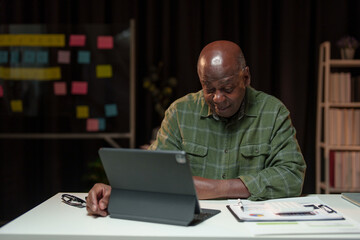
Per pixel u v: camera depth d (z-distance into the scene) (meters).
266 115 1.37
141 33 3.20
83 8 3.12
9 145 3.18
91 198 1.02
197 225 0.91
